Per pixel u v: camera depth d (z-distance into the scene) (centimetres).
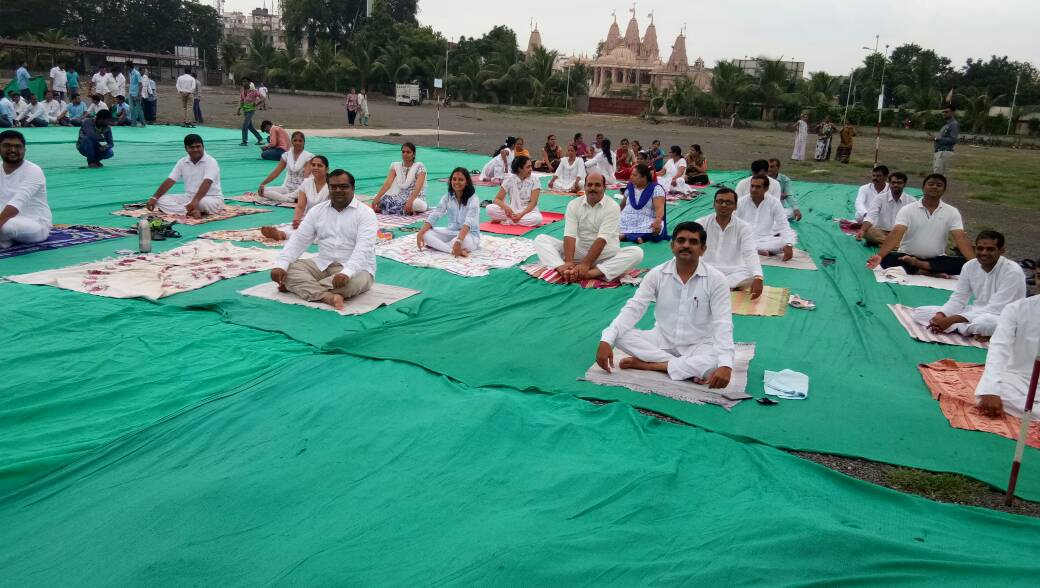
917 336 598
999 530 320
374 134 2527
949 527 322
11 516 315
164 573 273
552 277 735
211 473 342
